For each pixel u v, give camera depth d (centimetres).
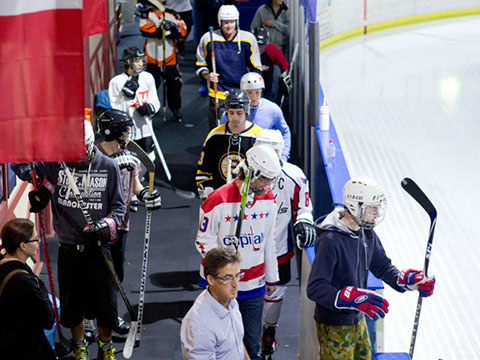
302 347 514
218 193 457
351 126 1169
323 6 1705
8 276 412
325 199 612
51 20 356
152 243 714
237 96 567
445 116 1212
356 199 398
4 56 360
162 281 645
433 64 1565
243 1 1280
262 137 525
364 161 1018
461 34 1855
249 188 450
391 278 438
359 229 414
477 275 701
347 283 419
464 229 800
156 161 898
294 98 956
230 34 831
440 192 904
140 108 770
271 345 538
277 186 518
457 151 1050
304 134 812
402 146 1072
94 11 554
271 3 1016
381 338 454
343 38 1806
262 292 479
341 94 1352
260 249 465
